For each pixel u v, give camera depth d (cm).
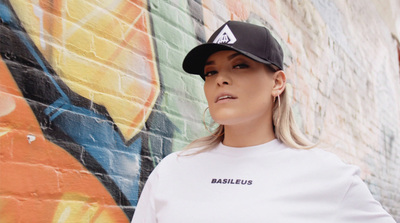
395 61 679
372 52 568
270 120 127
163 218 114
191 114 210
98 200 152
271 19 312
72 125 147
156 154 184
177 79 204
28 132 132
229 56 117
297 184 111
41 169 134
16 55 131
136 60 180
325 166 114
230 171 117
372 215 113
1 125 124
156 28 194
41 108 137
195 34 221
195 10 224
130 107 174
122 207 162
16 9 134
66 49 149
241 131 123
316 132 369
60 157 141
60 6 149
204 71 131
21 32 134
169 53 200
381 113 571
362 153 478
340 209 110
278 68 123
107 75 165
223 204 109
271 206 106
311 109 364
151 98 186
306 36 372
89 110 155
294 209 106
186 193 116
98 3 165
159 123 188
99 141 157
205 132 219
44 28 142
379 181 525
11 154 126
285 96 128
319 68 392
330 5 438
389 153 584
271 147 122
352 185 113
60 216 138
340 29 460
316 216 108
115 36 171
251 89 117
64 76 147
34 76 136
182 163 126
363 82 515
